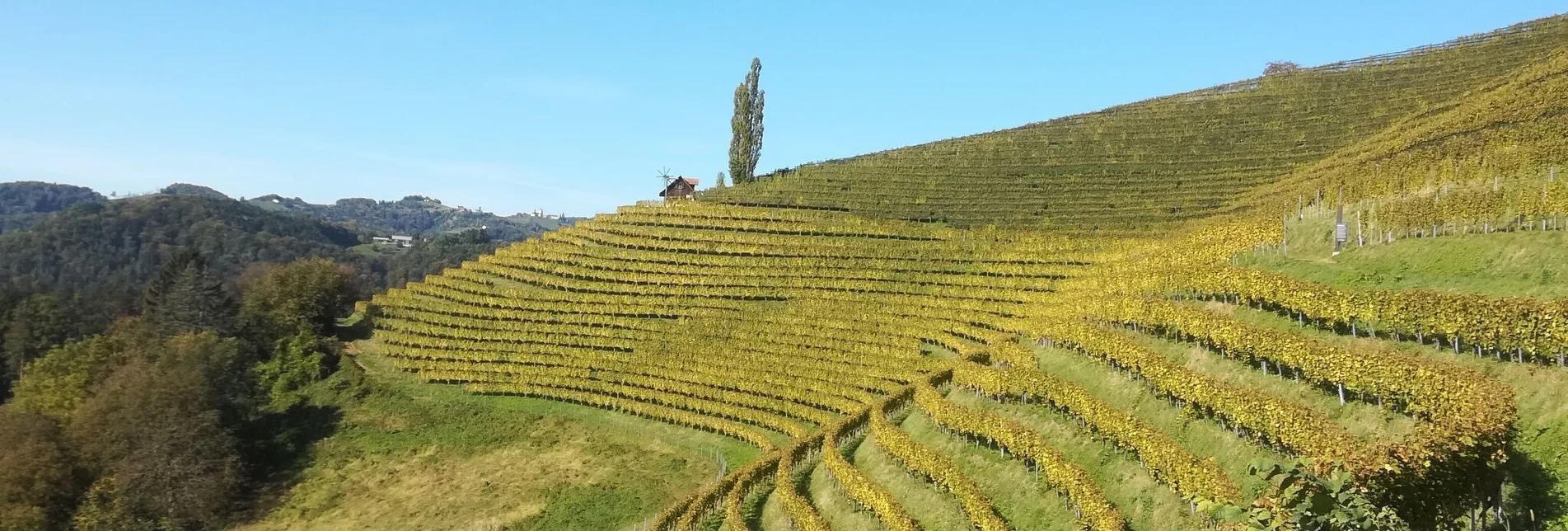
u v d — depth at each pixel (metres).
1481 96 78.69
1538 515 19.69
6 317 106.94
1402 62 117.00
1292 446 25.31
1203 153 101.25
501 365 77.31
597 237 99.69
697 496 47.44
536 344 80.50
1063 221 87.94
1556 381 23.19
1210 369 33.06
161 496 58.56
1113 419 31.38
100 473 61.94
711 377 67.44
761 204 105.25
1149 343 37.69
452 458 64.44
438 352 81.06
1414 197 41.25
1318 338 31.02
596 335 79.44
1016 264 76.31
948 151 125.12
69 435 64.75
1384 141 76.69
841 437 47.16
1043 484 32.44
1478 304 25.61
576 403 71.81
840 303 75.38
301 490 62.09
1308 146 93.44
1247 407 27.22
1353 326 30.19
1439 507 19.14
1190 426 30.78
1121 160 105.50
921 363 59.81
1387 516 15.13
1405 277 33.50
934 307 70.00
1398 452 19.34
